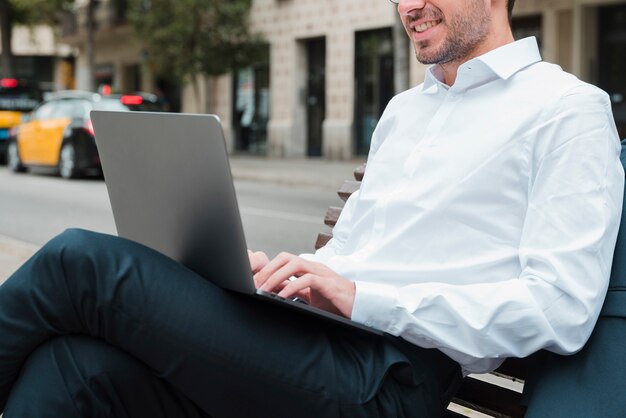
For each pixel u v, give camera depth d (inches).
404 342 88.9
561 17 757.3
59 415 76.8
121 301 76.4
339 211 133.0
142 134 85.2
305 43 1055.6
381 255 93.1
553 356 84.3
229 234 79.0
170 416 81.5
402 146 101.5
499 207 89.0
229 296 81.5
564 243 82.0
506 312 81.8
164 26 983.6
